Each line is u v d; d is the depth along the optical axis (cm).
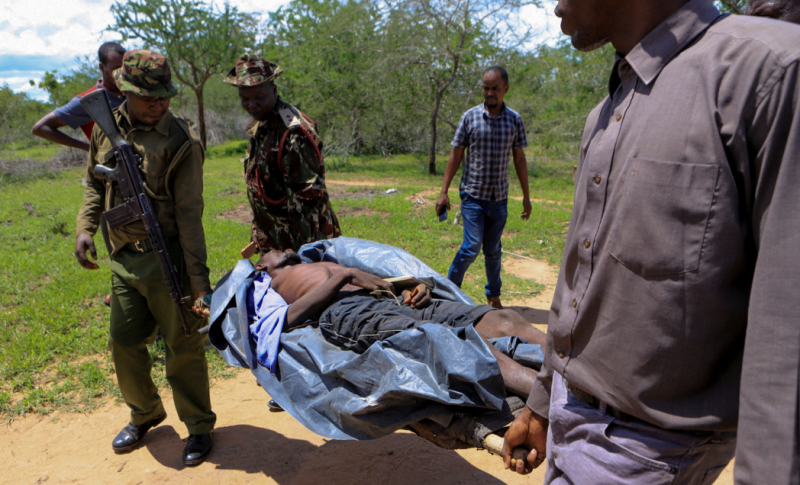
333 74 2397
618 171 138
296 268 347
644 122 132
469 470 327
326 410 252
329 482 316
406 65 2038
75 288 618
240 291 313
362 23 2311
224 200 1225
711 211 120
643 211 129
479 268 729
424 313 289
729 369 131
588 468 148
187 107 3397
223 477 323
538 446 182
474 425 212
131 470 330
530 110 2438
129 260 312
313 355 267
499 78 512
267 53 2719
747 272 124
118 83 279
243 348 294
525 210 596
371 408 226
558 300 165
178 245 315
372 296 319
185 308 317
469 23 1861
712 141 119
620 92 146
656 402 135
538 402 177
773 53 111
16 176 1599
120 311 321
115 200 311
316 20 2870
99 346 477
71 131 2014
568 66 2058
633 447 142
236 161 2414
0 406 391
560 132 2066
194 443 338
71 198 1261
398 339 243
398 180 1798
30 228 940
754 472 106
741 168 116
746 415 108
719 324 125
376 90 2255
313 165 385
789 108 107
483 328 273
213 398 414
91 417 386
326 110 2412
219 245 835
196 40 2520
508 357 238
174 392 333
